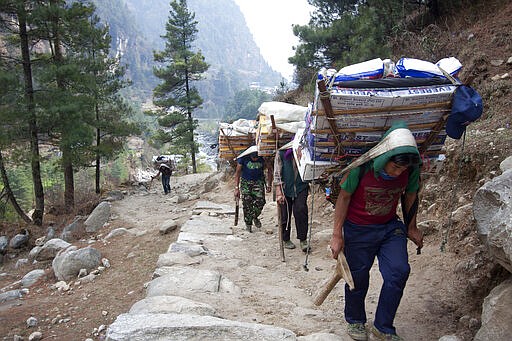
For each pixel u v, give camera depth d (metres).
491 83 8.12
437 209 5.91
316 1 18.52
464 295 4.05
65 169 20.05
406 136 3.03
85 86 17.94
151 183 25.02
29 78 16.67
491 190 3.49
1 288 8.80
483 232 3.55
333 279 3.67
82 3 18.44
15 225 17.30
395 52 12.88
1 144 15.55
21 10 16.12
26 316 5.85
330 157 3.77
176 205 15.27
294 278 5.50
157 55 39.22
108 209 13.19
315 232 7.32
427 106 3.43
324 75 3.40
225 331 3.56
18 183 33.94
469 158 5.79
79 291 6.83
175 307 4.13
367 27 14.10
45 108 16.11
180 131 38.16
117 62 25.05
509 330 3.00
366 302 4.40
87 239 11.49
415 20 14.50
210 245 7.15
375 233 3.42
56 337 5.10
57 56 18.64
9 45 18.72
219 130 9.38
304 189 6.34
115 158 25.25
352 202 3.41
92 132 17.84
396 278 3.24
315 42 16.22
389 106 3.38
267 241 7.32
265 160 7.39
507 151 5.38
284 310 4.37
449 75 3.50
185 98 38.06
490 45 9.61
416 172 3.35
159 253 7.90
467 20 11.61
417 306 4.09
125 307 5.66
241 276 5.56
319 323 4.06
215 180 16.77
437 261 4.79
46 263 10.35
